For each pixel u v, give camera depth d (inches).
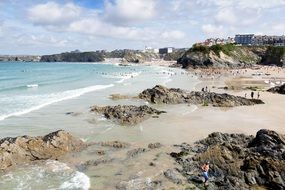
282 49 7253.9
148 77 4485.7
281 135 1032.2
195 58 6993.1
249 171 857.5
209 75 4773.6
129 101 2174.0
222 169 898.1
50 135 1091.9
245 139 1189.1
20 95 2397.9
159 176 889.5
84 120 1572.3
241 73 5142.7
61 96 2368.4
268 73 5142.7
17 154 976.9
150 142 1220.5
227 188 796.6
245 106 2010.3
